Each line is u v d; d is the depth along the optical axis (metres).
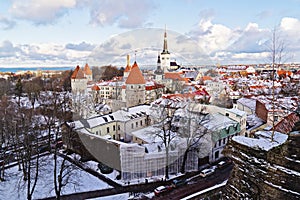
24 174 20.48
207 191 18.14
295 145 5.57
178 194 17.91
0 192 19.20
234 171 6.93
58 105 27.77
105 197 17.89
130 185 19.19
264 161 6.06
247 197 6.30
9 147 25.58
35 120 28.58
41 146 26.05
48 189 19.33
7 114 28.17
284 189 5.50
